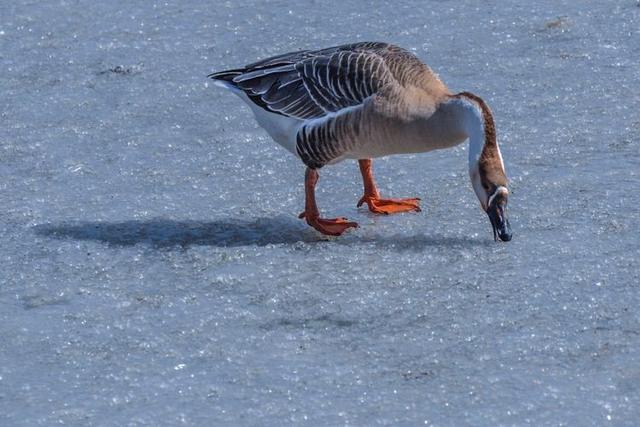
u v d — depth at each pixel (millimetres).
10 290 12242
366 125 13000
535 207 13578
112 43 18703
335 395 10227
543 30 18547
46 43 18766
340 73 13227
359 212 13898
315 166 13445
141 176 14805
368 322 11406
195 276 12445
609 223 13094
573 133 15398
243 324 11469
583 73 17078
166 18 19609
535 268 12242
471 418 9828
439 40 18359
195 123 16234
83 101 16875
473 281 12047
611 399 10023
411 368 10594
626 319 11227
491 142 12406
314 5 19953
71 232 13461
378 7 19703
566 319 11281
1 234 13414
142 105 16734
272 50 18203
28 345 11180
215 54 18219
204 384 10453
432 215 13672
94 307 11859
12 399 10297
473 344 10938
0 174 14867
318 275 12352
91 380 10570
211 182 14656
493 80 16984
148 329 11422
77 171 14953
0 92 17172
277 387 10367
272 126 13805
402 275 12266
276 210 13992
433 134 12883
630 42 18000
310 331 11297
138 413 10039
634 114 15812
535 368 10516
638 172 14250
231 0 20328
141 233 13438
